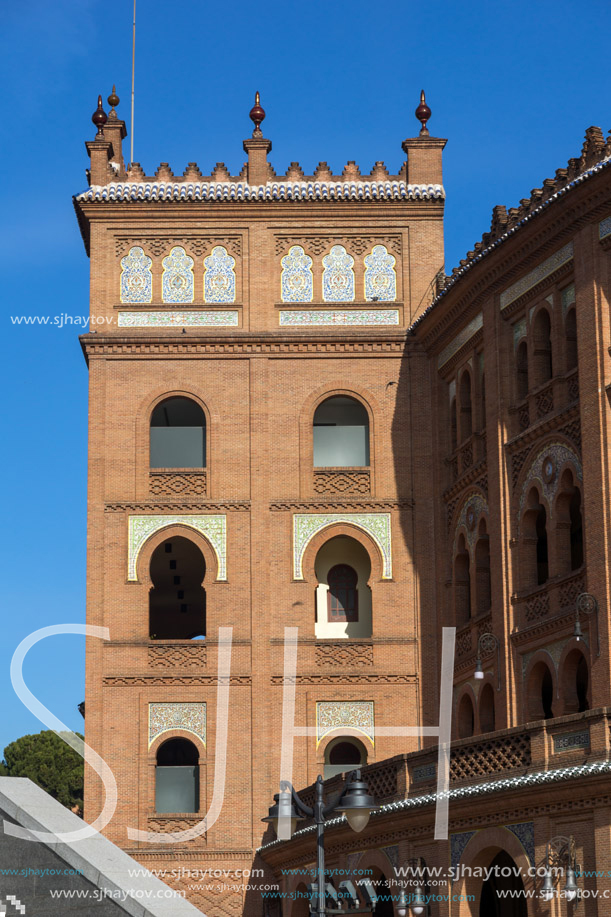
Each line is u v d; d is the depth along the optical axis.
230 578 42.16
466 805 27.33
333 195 44.22
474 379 39.22
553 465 33.94
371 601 43.03
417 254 44.28
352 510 42.66
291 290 44.19
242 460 42.94
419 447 42.97
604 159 33.00
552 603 33.28
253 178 44.81
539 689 34.06
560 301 34.25
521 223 34.53
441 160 45.06
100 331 43.72
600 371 31.70
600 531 31.02
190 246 44.41
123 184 44.84
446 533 41.66
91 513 42.47
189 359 43.62
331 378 43.50
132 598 42.00
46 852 20.84
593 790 24.41
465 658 38.91
